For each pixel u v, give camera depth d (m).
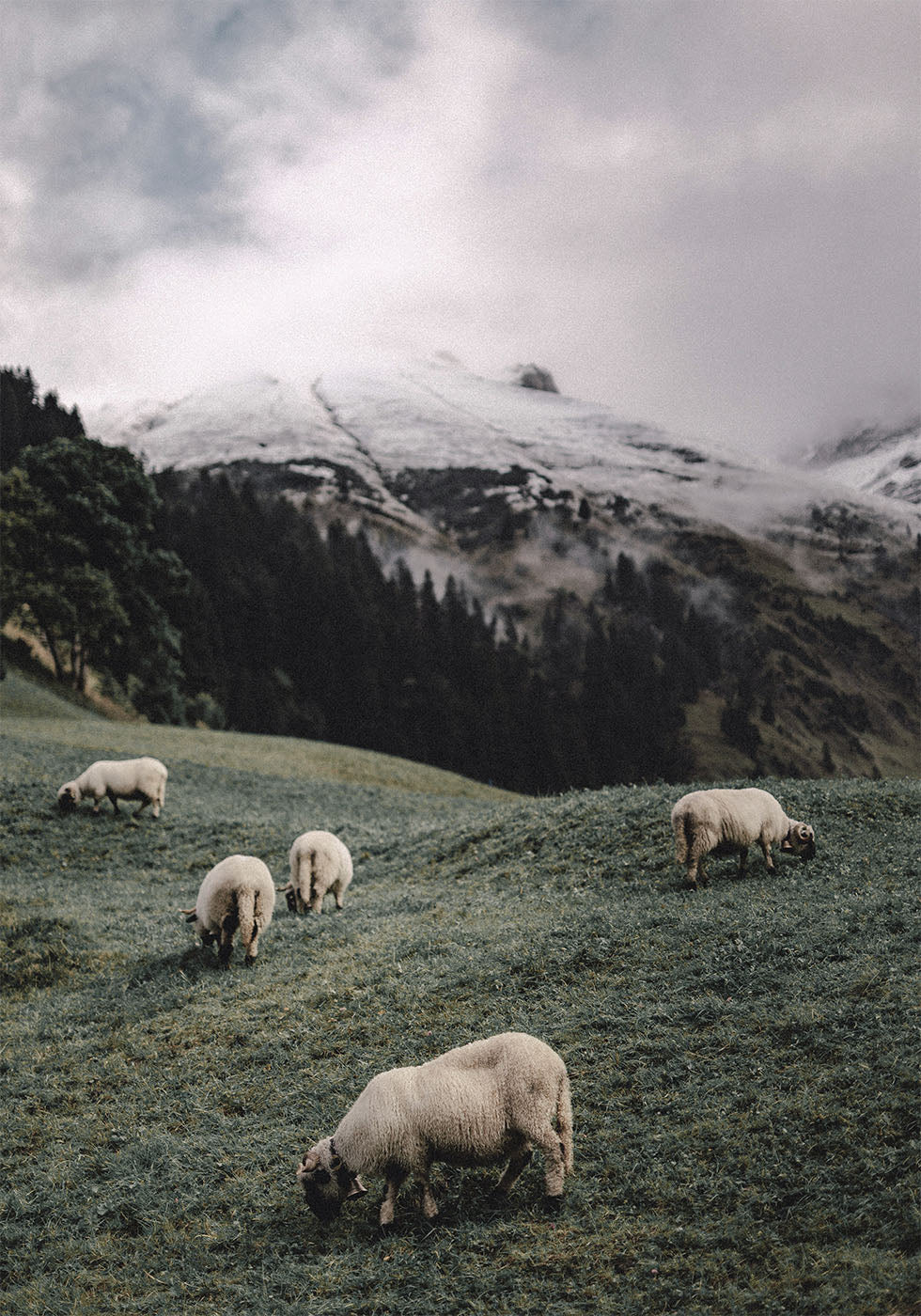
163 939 19.03
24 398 178.00
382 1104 8.35
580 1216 8.26
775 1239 7.44
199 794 35.66
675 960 12.79
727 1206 7.95
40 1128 11.79
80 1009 15.55
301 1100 11.41
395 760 57.97
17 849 26.59
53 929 19.08
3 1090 12.82
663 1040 10.68
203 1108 11.68
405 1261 8.16
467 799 43.28
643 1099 9.73
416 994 13.56
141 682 88.81
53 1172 10.66
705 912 14.18
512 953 14.22
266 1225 9.23
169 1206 9.77
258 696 144.50
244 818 30.72
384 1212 8.52
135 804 31.45
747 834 16.03
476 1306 7.43
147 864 26.59
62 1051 13.95
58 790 31.09
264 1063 12.62
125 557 81.94
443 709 190.62
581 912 15.82
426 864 23.22
